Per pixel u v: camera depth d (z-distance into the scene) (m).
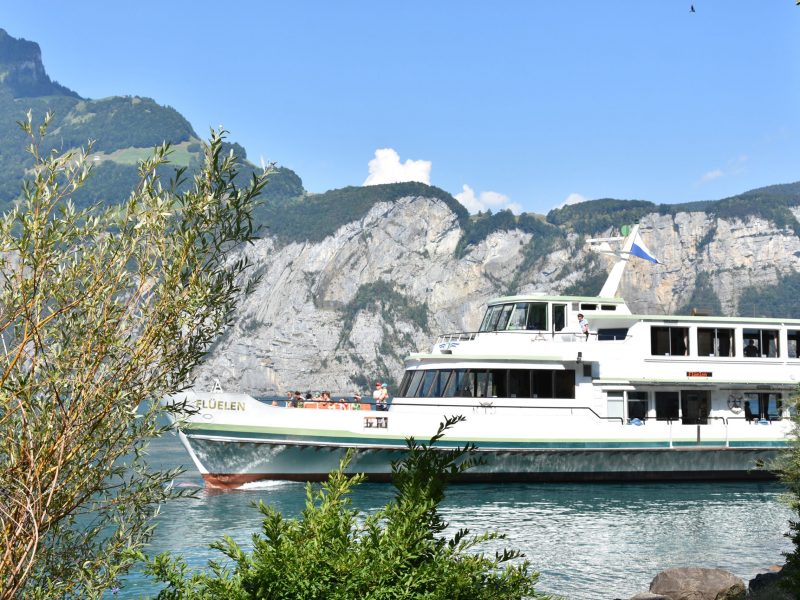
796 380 41.50
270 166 8.97
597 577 22.06
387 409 40.31
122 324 8.27
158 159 8.59
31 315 7.86
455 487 38.03
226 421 36.44
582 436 39.12
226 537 8.66
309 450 37.19
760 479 41.56
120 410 8.04
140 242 8.42
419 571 8.33
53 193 8.08
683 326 40.66
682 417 40.81
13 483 7.66
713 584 19.36
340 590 7.94
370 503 32.88
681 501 35.19
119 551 8.73
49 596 8.02
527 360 38.94
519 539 26.91
